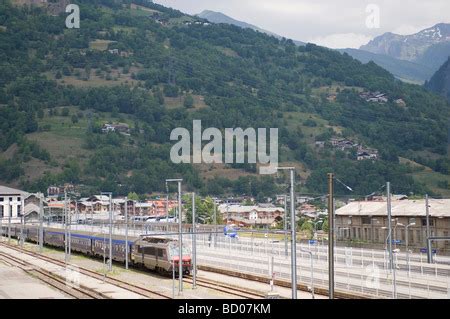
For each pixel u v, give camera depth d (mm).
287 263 80000
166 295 61562
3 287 69562
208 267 84875
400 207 112625
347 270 67875
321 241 112812
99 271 86250
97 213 176500
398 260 84188
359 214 118062
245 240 122562
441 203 107938
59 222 164750
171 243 79438
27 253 116250
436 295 53938
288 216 144375
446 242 98938
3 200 190875
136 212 196500
